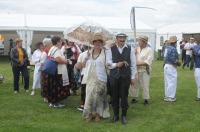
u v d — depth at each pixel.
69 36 8.49
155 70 17.83
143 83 8.56
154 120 7.14
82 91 7.85
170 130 6.41
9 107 8.31
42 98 9.54
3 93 10.36
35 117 7.31
